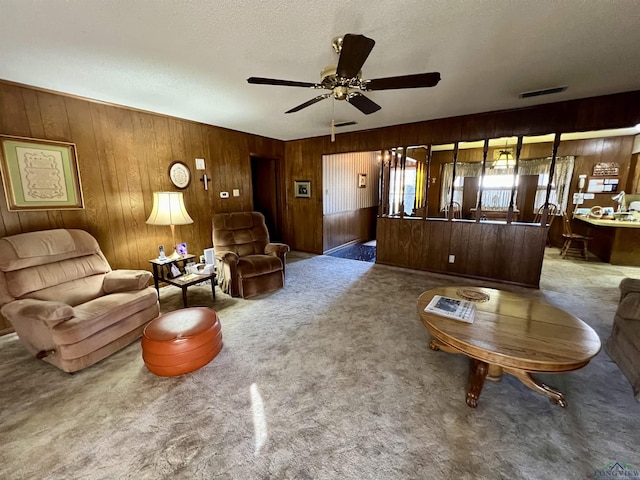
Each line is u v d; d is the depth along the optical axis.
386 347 2.33
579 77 2.54
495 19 1.66
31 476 1.30
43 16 1.59
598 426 1.54
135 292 2.53
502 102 3.26
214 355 2.15
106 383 1.91
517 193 6.49
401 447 1.43
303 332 2.58
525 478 1.26
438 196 7.25
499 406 1.69
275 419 1.61
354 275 4.27
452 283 3.85
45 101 2.69
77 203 2.96
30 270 2.29
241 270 3.33
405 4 1.52
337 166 5.98
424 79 1.77
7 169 2.50
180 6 1.52
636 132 5.13
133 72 2.36
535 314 1.94
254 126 4.40
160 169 3.69
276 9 1.55
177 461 1.36
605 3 1.51
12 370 2.06
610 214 5.04
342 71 1.65
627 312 1.99
